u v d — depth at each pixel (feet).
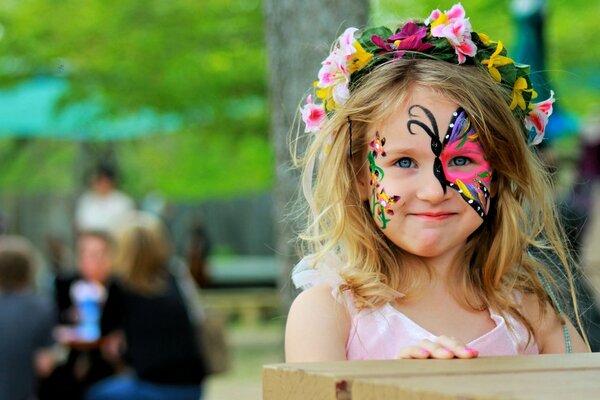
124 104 44.32
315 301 10.45
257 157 60.80
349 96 10.87
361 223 10.80
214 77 44.29
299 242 17.06
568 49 43.32
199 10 42.47
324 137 11.03
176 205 82.89
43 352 27.27
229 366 27.86
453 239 10.35
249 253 82.38
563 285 12.79
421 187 10.25
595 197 25.23
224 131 47.91
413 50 10.93
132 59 42.98
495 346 10.57
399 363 7.89
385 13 36.40
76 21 43.50
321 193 11.21
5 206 79.61
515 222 10.89
